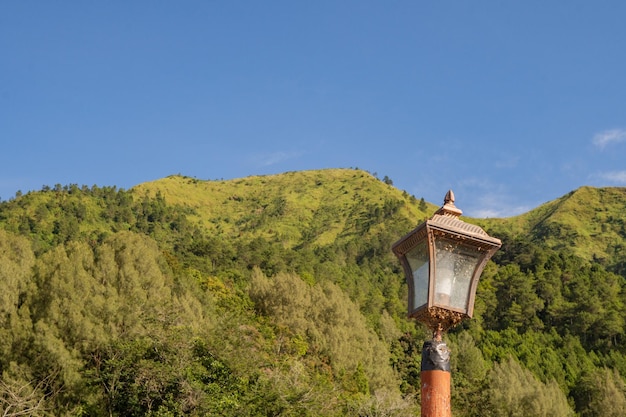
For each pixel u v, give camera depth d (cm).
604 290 12206
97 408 3184
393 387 6725
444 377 628
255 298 6906
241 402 2964
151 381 2988
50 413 3191
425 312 641
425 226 650
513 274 12162
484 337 10369
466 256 659
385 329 8412
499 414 6500
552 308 11556
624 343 10775
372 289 12025
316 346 6284
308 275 10831
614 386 8394
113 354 3309
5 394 3162
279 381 3356
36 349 3400
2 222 13075
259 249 11775
